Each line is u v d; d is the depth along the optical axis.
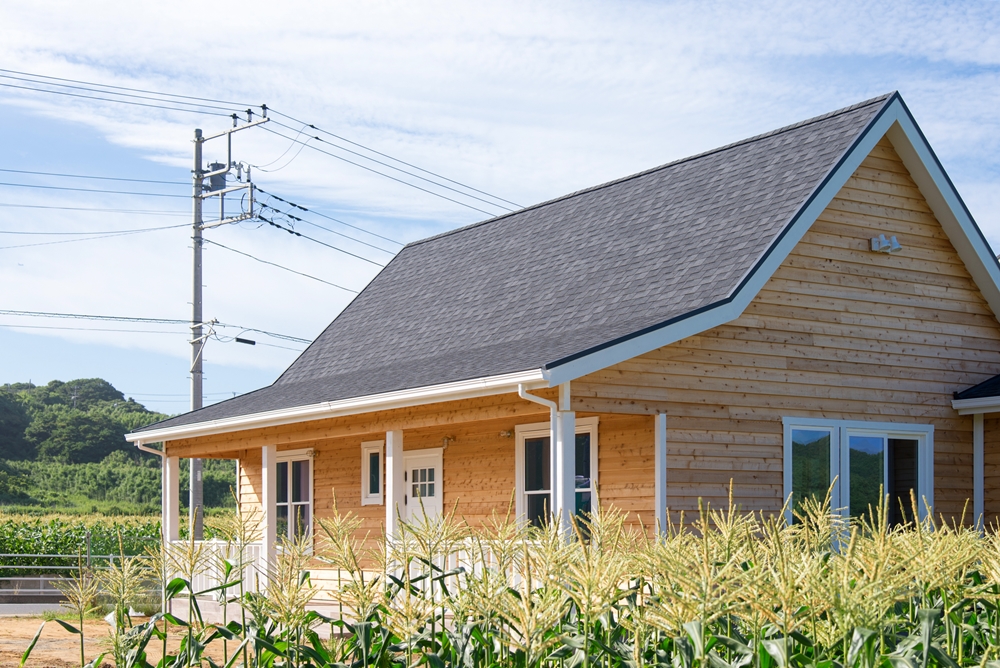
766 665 4.97
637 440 13.49
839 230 14.73
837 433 14.31
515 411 12.73
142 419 88.19
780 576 4.62
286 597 5.62
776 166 15.39
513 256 19.14
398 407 14.10
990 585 5.88
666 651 5.58
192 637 6.18
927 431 15.14
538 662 5.54
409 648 5.54
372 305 22.39
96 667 6.38
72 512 60.81
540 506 15.34
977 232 15.54
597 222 17.98
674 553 5.16
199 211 28.14
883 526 4.89
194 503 25.08
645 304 13.74
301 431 16.64
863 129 14.45
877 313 14.91
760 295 13.87
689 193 16.58
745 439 13.43
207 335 27.06
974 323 15.91
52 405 89.88
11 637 14.94
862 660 4.76
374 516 18.83
